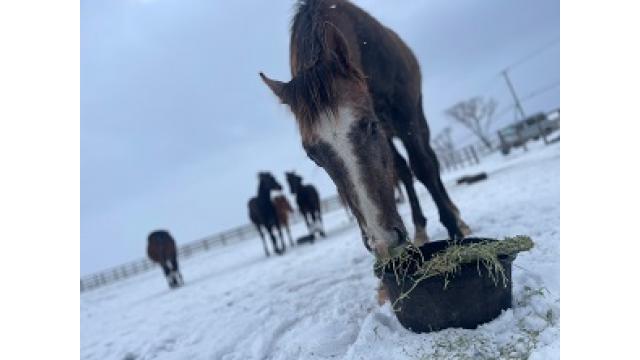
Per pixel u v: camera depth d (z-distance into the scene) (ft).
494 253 8.23
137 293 41.29
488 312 8.25
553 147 41.22
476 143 82.17
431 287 8.18
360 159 7.96
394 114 13.43
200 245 81.05
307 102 8.05
